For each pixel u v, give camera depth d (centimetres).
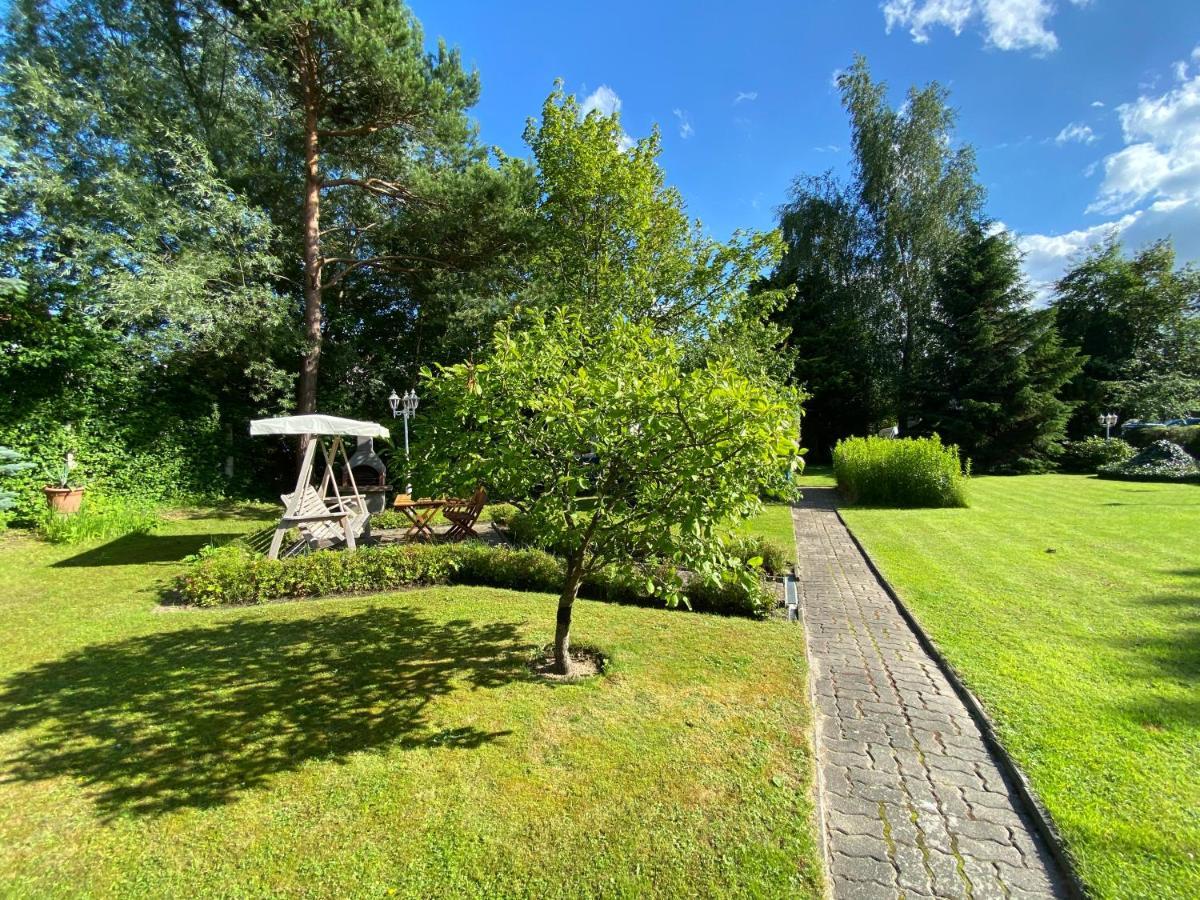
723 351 1083
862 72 2230
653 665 380
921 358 2211
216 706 327
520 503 353
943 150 2169
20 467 823
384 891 197
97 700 335
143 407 1077
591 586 549
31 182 972
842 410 2428
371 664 385
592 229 1154
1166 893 191
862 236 2319
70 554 736
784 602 524
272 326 1106
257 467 1354
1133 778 251
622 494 326
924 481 1157
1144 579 569
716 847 217
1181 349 2539
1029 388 1892
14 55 1098
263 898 194
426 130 1159
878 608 517
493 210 1180
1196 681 340
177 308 964
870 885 202
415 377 1641
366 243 1440
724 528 434
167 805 241
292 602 529
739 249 1156
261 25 941
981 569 628
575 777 259
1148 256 2678
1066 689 335
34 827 228
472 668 378
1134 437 2180
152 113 1153
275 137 1339
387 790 251
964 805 246
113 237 984
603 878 202
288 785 254
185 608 511
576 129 1118
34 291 936
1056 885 202
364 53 988
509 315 394
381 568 573
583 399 318
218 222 1084
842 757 282
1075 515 978
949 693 348
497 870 206
